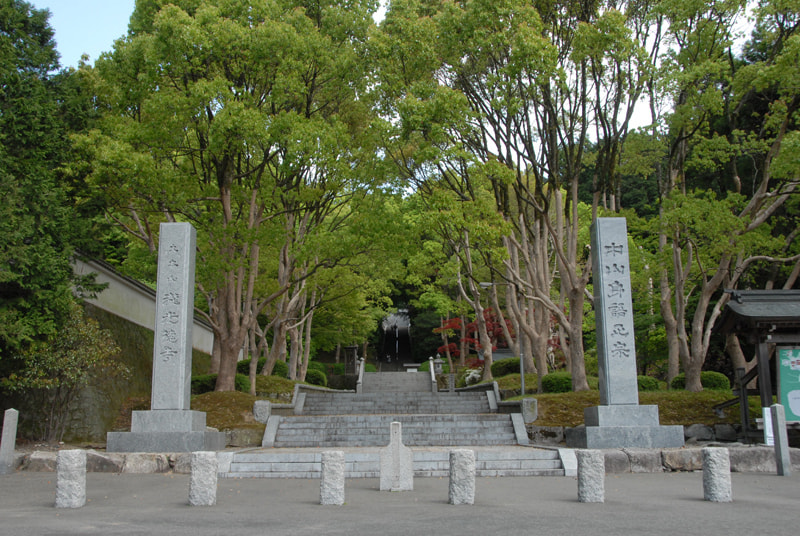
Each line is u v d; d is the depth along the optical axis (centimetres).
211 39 1791
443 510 812
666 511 800
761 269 2336
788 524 705
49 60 1808
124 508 841
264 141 1775
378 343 6138
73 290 1919
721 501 882
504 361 2967
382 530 665
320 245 2011
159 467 1300
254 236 1919
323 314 3791
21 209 1484
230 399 2005
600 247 1589
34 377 1593
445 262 2947
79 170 1806
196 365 2902
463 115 1827
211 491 868
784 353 1450
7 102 1611
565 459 1286
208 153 2048
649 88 1962
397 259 2262
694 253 1973
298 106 2155
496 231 1770
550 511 801
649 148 2123
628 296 1560
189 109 1778
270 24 1822
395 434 1051
